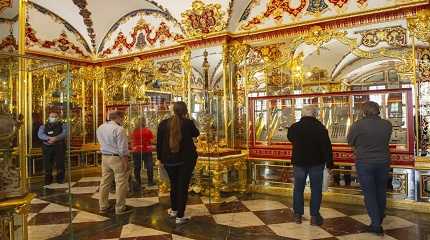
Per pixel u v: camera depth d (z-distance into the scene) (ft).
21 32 10.43
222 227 14.93
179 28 25.82
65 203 12.91
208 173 19.77
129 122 24.45
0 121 9.24
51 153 12.50
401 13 17.87
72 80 29.68
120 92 29.66
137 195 21.15
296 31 20.93
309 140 14.75
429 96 17.26
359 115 18.97
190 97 24.86
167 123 15.96
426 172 17.01
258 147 21.80
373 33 18.70
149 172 22.59
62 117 12.26
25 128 10.05
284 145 21.02
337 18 19.51
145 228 14.90
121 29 29.32
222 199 20.12
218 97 23.53
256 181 22.06
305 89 20.68
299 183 15.25
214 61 23.68
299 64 20.88
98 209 18.01
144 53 27.96
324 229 14.48
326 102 19.99
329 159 14.56
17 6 10.27
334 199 19.26
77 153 29.63
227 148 22.13
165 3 24.21
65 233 12.82
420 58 17.49
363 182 13.99
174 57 26.40
